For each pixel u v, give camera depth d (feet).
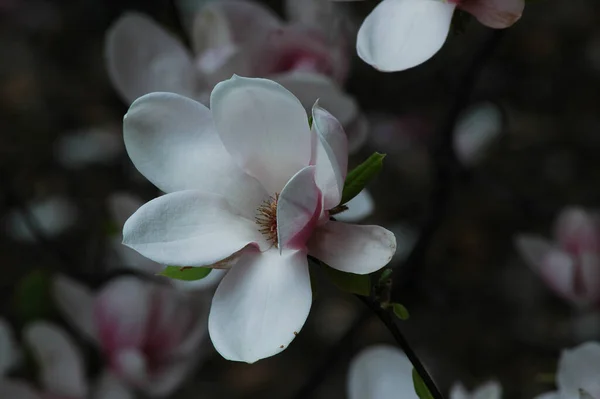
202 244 3.75
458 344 7.39
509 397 7.09
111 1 6.72
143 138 3.81
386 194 7.93
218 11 4.70
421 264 5.39
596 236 5.30
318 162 3.74
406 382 4.33
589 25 8.76
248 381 7.68
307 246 3.77
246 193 3.83
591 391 4.12
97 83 9.03
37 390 4.79
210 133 3.84
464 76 5.19
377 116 7.73
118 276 5.24
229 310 3.73
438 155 5.29
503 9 3.94
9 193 5.92
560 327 7.46
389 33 3.98
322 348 7.75
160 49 4.77
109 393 4.87
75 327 4.97
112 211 5.16
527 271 7.77
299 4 4.80
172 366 4.91
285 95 3.73
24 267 7.61
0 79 9.30
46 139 8.80
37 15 9.50
